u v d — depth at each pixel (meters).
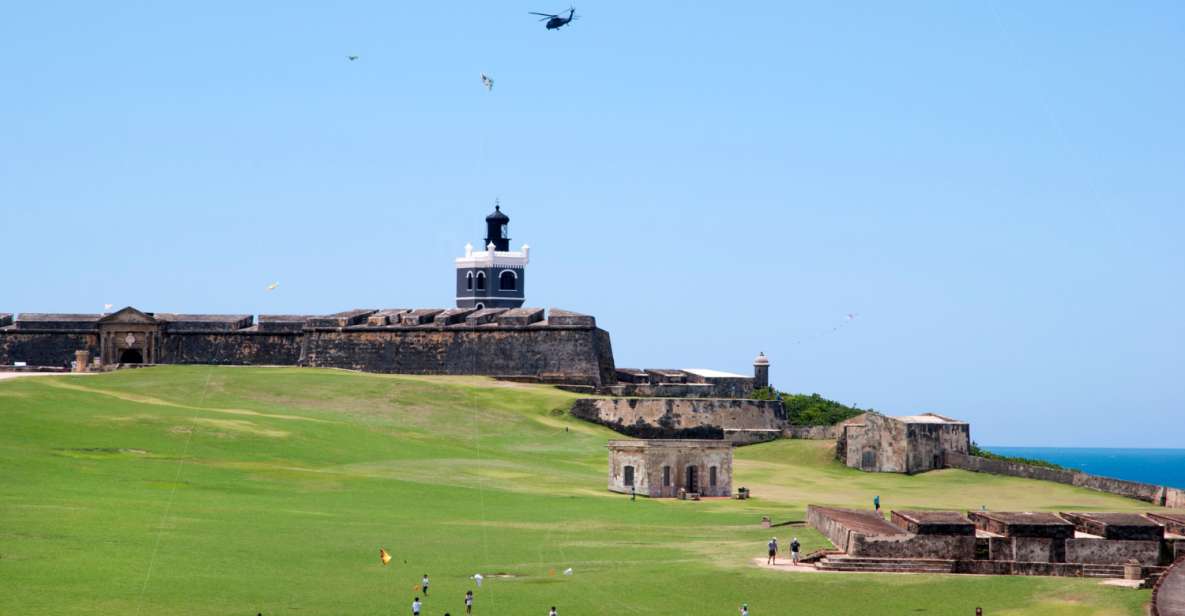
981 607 120.81
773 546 139.50
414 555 138.75
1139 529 136.38
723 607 120.50
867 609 120.50
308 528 149.75
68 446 190.88
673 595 124.31
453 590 123.06
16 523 137.38
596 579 130.00
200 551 132.50
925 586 127.75
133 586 117.12
